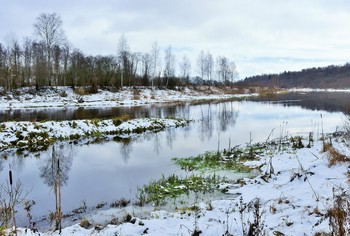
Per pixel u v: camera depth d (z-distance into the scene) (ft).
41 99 155.12
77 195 34.12
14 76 169.89
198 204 29.45
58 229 24.13
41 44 186.60
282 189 29.45
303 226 19.45
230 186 34.86
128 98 183.93
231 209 26.91
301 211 22.09
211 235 20.13
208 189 34.65
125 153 55.21
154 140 67.87
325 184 27.12
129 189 35.86
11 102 142.51
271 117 106.83
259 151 51.26
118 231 22.27
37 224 26.12
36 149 58.13
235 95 257.96
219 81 319.88
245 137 69.46
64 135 67.77
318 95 258.78
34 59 188.65
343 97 219.00
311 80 542.57
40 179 40.65
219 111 129.39
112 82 198.80
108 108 135.64
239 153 51.13
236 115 114.93
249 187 33.50
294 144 52.47
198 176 39.70
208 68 302.25
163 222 24.13
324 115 108.37
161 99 194.08
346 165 30.86
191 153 54.24
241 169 42.16
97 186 37.14
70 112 113.91
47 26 185.88
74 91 175.22
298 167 35.27
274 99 208.23
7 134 60.03
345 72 525.75
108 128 76.18
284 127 82.64
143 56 248.32
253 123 92.94
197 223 22.48
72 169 44.98
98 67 208.23
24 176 41.96
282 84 544.21
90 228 25.08
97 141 66.64
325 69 582.76
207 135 73.46
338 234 15.46
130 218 26.13
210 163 46.03
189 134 75.31
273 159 43.57
